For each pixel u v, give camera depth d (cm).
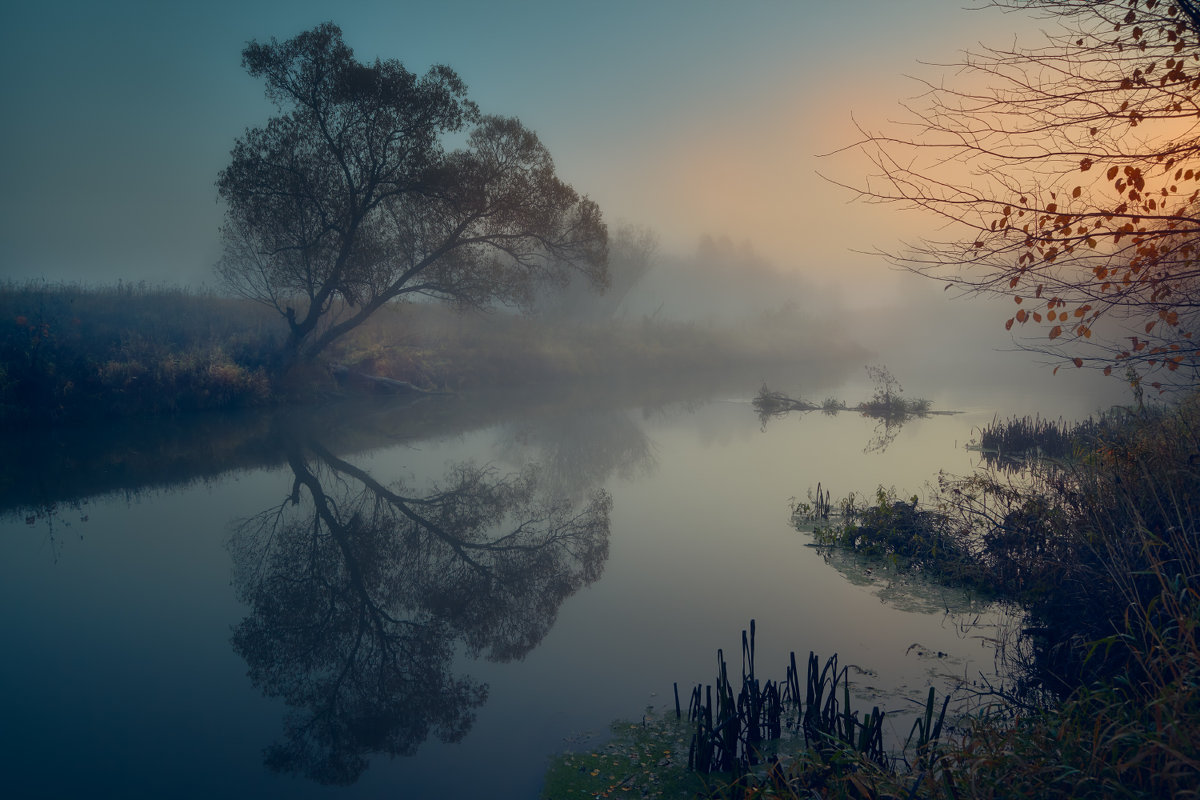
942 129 491
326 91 1973
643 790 454
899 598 787
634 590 838
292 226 2047
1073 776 337
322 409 2219
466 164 2142
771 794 391
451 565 955
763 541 1017
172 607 805
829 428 2042
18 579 883
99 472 1417
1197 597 432
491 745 525
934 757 404
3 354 1789
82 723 563
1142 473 630
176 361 2056
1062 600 670
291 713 584
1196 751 315
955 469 1429
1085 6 474
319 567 947
